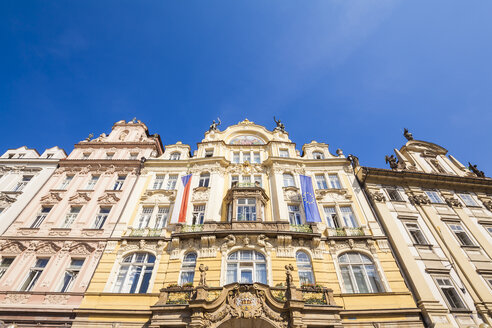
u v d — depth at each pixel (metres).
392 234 20.61
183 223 21.53
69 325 16.19
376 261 19.20
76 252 20.09
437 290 17.62
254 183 24.45
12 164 27.91
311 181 24.83
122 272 19.16
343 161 27.08
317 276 18.30
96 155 29.16
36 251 20.23
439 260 19.47
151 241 20.58
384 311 16.23
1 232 21.30
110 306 16.91
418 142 31.30
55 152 29.84
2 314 16.62
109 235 21.17
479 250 20.53
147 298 17.23
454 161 29.58
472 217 23.45
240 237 19.95
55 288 18.19
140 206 23.53
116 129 33.03
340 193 24.23
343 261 19.53
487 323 16.09
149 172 26.62
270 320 15.27
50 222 22.12
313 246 19.88
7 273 18.84
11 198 23.98
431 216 22.64
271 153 28.45
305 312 15.66
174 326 15.55
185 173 26.44
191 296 16.30
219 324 15.10
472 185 26.03
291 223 22.42
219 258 18.98
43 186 25.39
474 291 17.73
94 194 24.45
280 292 16.31
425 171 27.70
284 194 24.12
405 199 24.22
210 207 22.56
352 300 17.08
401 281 18.06
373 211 22.97
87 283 18.27
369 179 25.22
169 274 18.58
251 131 32.59
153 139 31.78
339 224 22.23
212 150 29.42
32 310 16.67
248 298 15.88
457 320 16.12
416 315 16.28
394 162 27.81
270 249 19.45
